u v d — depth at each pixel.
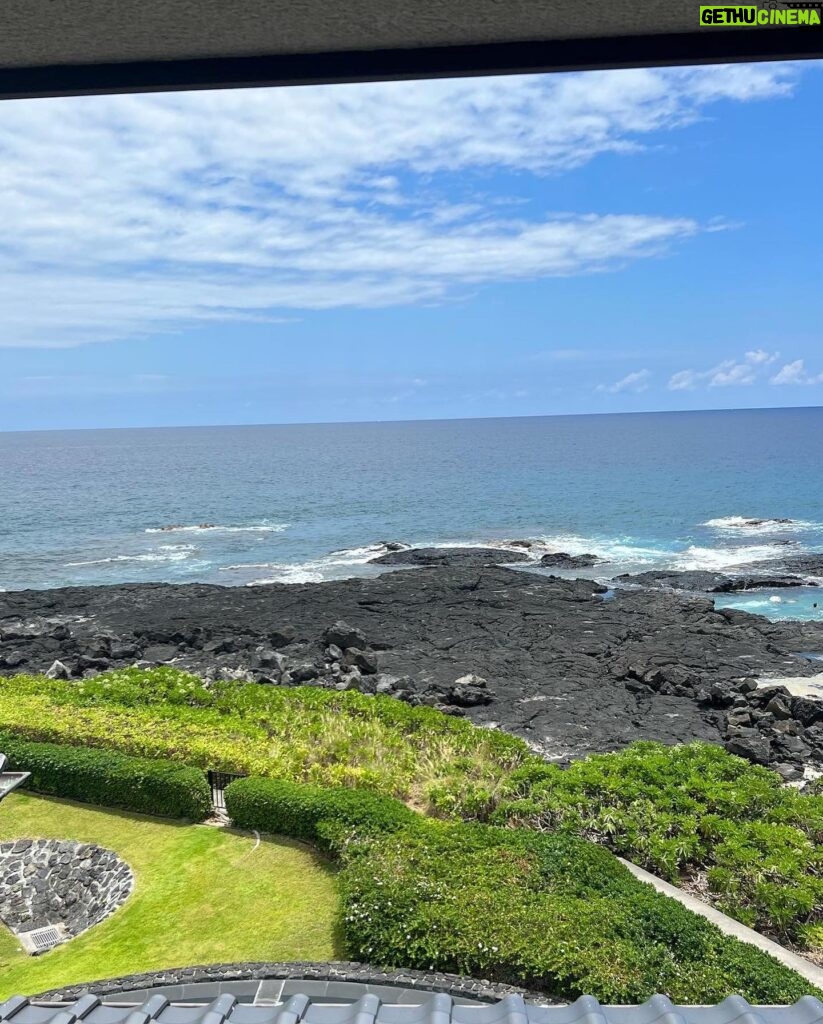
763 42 3.51
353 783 16.91
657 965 10.69
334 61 3.76
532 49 3.65
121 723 19.77
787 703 27.23
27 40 3.59
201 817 16.42
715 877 13.72
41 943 13.45
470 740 19.73
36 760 17.80
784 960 11.60
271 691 23.81
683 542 62.00
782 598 44.69
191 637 36.28
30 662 32.62
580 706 28.28
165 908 13.30
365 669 31.28
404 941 11.19
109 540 69.44
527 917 11.45
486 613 40.34
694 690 29.55
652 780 17.20
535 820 15.47
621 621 38.56
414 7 3.30
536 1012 4.04
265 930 12.45
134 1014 4.27
